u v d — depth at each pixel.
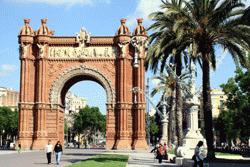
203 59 43.75
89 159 53.94
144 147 90.38
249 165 35.41
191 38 45.06
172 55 51.16
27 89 94.06
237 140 168.38
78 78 99.69
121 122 92.19
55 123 94.12
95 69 95.56
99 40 96.44
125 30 95.38
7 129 159.12
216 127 147.00
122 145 90.50
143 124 92.12
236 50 44.12
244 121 88.81
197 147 34.16
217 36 43.41
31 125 93.56
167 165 45.94
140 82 94.00
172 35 47.06
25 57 94.81
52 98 94.88
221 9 42.19
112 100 94.38
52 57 96.25
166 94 94.06
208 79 43.59
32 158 60.47
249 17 40.78
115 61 95.88
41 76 94.31
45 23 97.25
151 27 48.34
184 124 69.19
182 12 43.28
